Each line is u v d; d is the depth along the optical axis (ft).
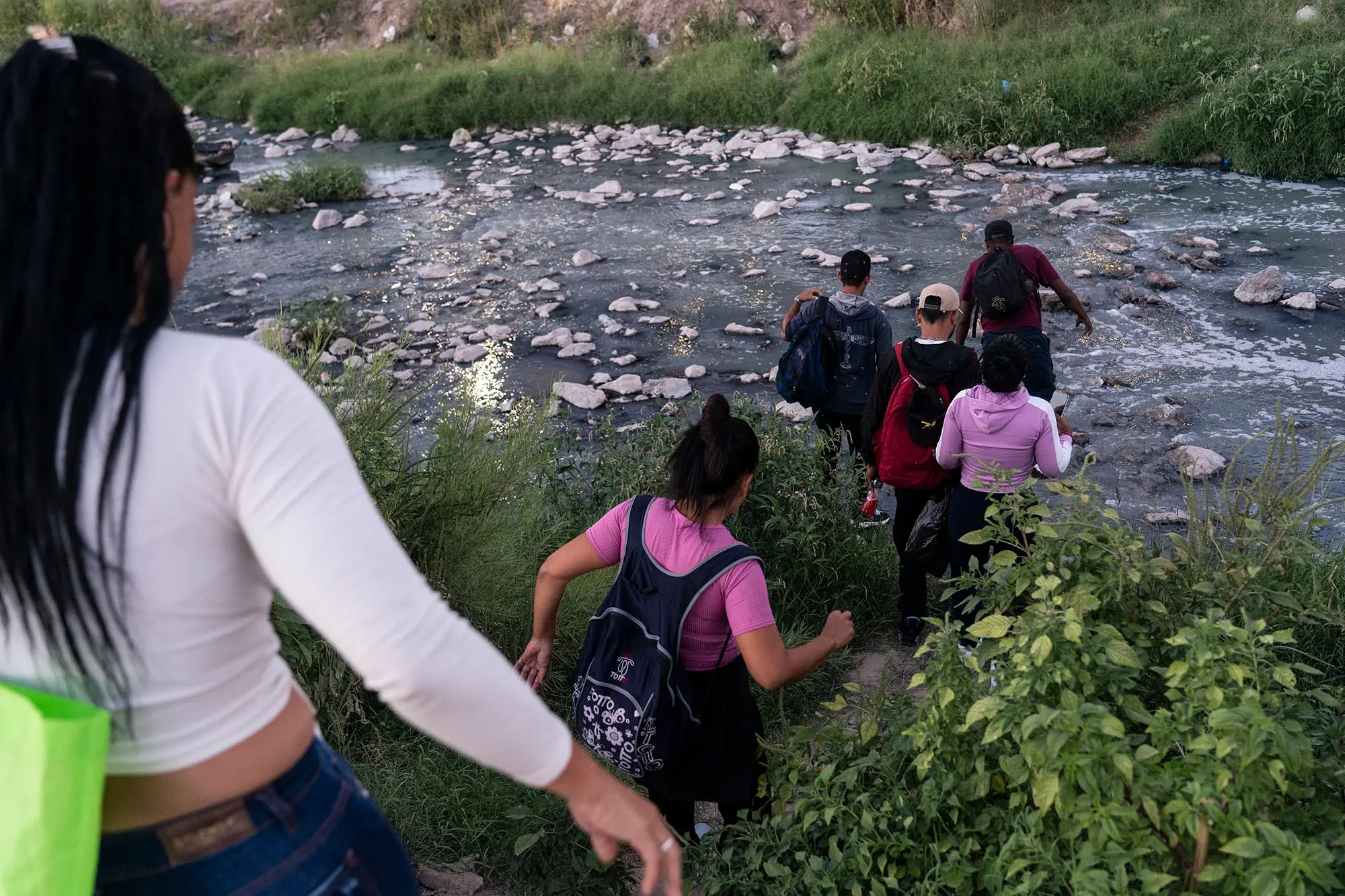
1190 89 45.44
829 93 51.47
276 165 54.75
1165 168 42.78
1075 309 19.83
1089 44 48.55
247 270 37.68
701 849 9.35
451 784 11.42
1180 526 18.74
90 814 3.18
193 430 3.22
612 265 35.78
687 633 9.17
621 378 26.17
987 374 13.48
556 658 13.92
